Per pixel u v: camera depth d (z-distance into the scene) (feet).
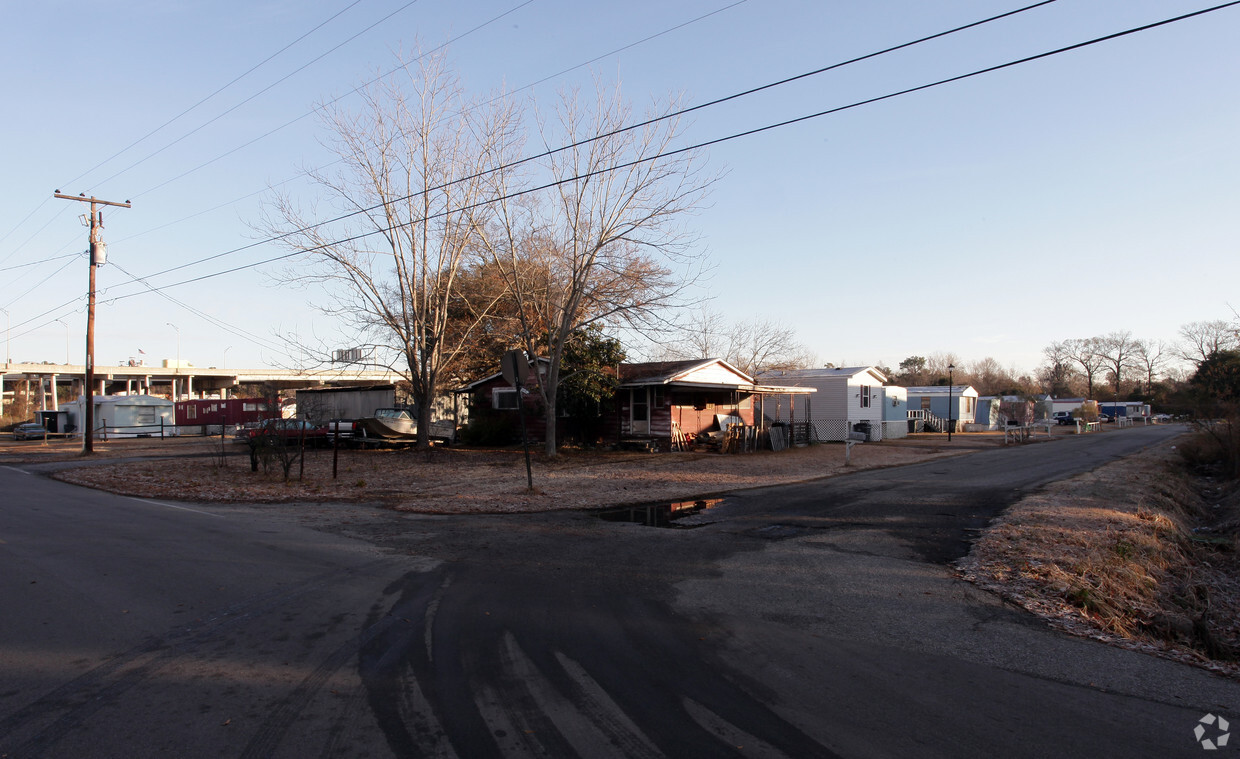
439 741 12.84
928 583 24.77
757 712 14.19
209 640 18.26
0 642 17.97
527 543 31.65
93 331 90.17
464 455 76.13
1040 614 21.45
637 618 20.44
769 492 49.32
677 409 84.69
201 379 231.30
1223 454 74.49
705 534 33.94
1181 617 24.18
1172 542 36.83
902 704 14.67
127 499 46.83
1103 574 26.91
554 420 72.28
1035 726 13.71
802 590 23.72
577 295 71.72
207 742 12.71
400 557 28.60
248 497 46.78
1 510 41.16
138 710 14.01
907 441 124.26
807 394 122.83
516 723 13.60
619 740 12.94
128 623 19.60
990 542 31.45
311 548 30.27
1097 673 16.72
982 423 190.08
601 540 32.37
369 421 87.76
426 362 81.00
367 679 15.74
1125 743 13.03
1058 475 61.87
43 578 24.56
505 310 92.68
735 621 20.27
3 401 221.05
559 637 18.67
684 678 15.94
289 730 13.21
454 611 21.03
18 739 12.72
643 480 55.36
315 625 19.60
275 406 67.36
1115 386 337.52
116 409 135.95
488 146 70.28
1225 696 15.47
